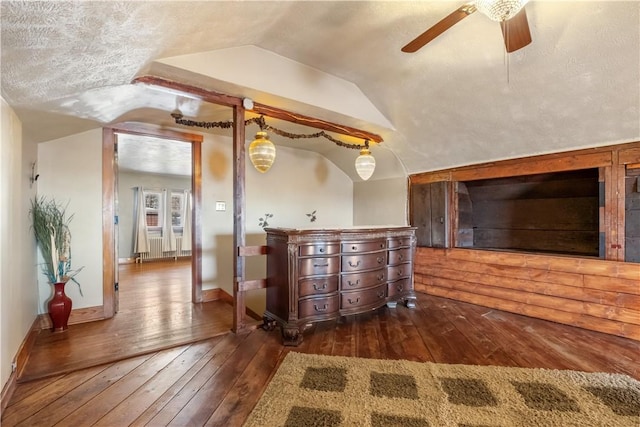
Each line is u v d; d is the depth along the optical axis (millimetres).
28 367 2111
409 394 1827
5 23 1087
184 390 1866
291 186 4988
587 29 2094
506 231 4266
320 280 2779
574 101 2676
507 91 2826
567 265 3154
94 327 2932
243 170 2871
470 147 3766
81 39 1393
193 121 3086
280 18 2201
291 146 4898
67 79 1770
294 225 5023
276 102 2938
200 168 3936
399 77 3078
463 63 2664
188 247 8258
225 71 2445
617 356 2391
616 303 2846
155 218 7914
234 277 2838
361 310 3061
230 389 1883
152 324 3031
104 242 3227
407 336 2787
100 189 3223
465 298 3979
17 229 2082
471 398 1788
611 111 2631
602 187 2947
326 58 2824
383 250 3291
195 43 2072
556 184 3705
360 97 3492
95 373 2061
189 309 3553
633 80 2326
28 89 1708
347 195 5652
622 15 1942
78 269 3090
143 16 1405
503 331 2930
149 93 2504
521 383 1959
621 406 1712
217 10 1691
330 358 2301
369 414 1634
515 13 1536
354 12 2154
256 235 4617
